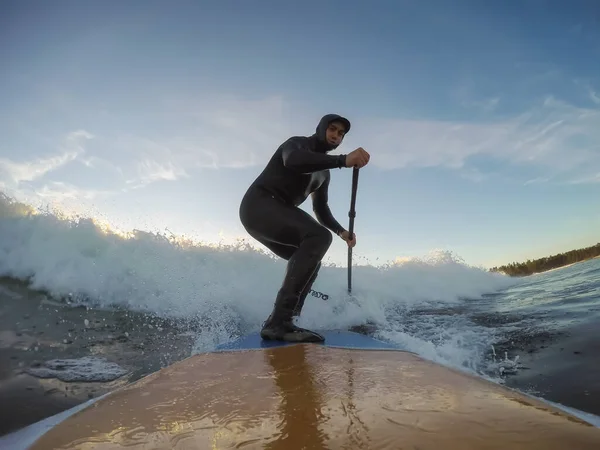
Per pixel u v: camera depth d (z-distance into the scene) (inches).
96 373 98.0
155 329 133.3
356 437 39.3
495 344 114.2
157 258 167.2
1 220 158.2
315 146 124.0
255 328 146.5
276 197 123.0
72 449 40.5
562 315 132.3
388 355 81.3
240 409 50.0
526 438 37.3
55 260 152.5
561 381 84.6
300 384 60.3
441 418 43.0
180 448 39.3
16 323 122.4
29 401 81.6
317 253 114.1
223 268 175.3
